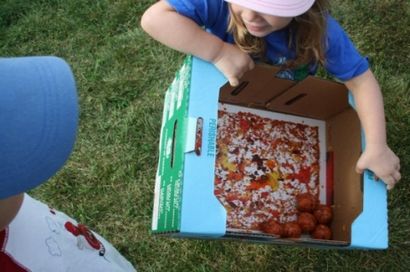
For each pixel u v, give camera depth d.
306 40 1.23
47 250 0.82
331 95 1.40
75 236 0.92
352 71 1.28
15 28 2.00
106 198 1.71
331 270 1.62
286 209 1.49
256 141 1.54
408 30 1.91
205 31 1.24
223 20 1.29
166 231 1.22
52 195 1.71
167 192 1.26
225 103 1.57
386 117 1.77
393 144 1.74
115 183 1.73
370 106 1.28
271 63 1.36
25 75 0.69
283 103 1.55
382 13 1.93
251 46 1.24
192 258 1.63
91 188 1.72
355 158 1.36
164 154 1.43
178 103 1.30
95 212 1.69
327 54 1.27
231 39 1.33
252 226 1.44
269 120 1.58
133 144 1.78
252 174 1.50
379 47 1.89
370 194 1.23
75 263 0.86
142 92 1.86
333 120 1.54
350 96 1.32
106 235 1.67
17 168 0.65
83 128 1.82
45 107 0.69
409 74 1.85
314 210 1.46
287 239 1.20
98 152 1.78
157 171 1.57
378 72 1.85
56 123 0.70
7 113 0.66
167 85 1.86
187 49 1.22
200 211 1.10
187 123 1.15
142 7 1.99
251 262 1.63
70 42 1.97
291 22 1.22
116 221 1.68
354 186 1.36
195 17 1.27
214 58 1.20
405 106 1.80
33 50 1.96
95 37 1.97
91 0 2.02
